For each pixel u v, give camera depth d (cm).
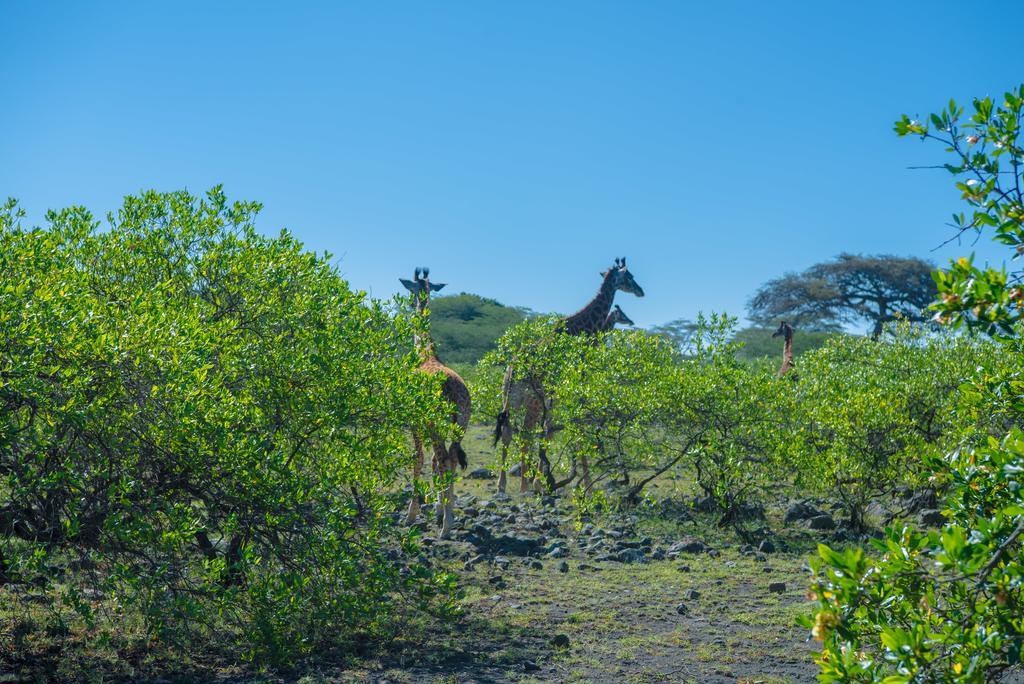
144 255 578
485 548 760
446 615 539
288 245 596
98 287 557
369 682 457
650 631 566
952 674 228
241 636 497
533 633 553
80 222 572
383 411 577
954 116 280
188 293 578
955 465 290
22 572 463
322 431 547
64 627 480
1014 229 259
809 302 3553
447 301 4247
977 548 219
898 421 858
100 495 436
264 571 507
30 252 459
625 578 695
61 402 410
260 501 473
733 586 680
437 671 480
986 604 244
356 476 561
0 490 435
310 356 544
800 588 671
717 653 524
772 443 900
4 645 457
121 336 433
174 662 465
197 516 486
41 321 401
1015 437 261
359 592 501
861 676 233
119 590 478
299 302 577
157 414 442
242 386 544
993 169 276
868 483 877
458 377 855
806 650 531
